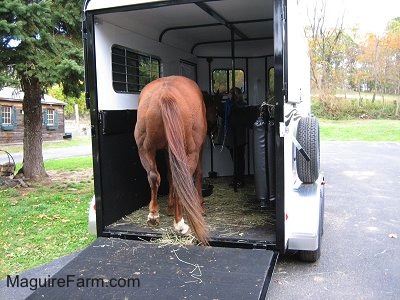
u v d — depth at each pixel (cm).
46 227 616
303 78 592
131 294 297
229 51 739
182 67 661
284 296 377
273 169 443
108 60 436
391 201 768
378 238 545
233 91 621
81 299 294
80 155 1766
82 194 874
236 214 495
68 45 880
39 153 1059
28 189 944
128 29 481
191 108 397
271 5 473
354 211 693
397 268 442
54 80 829
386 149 1612
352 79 3050
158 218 434
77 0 876
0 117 2347
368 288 394
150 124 381
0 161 1606
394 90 2945
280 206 368
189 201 349
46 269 452
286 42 351
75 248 519
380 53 2991
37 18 801
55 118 2772
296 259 464
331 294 381
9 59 831
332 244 520
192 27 563
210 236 399
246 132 690
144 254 363
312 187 457
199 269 329
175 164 353
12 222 646
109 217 442
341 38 3128
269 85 754
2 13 780
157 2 378
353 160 1339
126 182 479
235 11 497
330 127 2394
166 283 309
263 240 383
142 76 525
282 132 360
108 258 357
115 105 452
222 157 763
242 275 317
